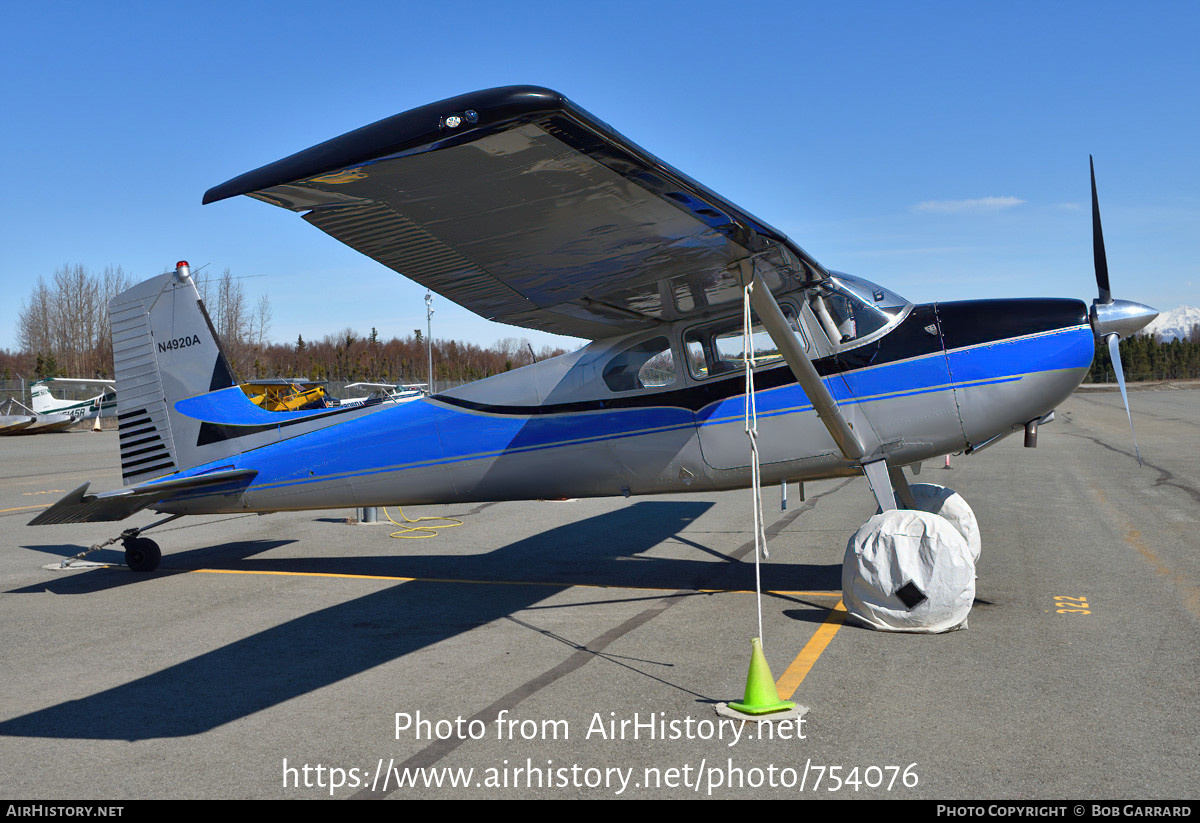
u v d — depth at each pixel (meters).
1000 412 5.32
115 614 5.88
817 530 8.43
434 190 3.20
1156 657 4.19
